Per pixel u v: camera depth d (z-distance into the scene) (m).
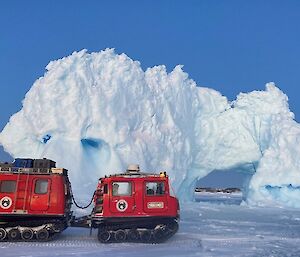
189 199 37.41
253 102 38.41
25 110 30.53
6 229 12.30
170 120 32.72
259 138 37.38
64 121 28.72
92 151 29.70
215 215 25.77
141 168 29.28
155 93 32.78
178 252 11.68
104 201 12.85
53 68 30.05
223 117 37.12
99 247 12.02
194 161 36.38
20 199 12.42
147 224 12.90
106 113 29.42
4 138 31.02
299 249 13.11
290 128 36.62
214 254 11.66
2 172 12.55
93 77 30.33
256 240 14.70
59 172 12.75
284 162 35.53
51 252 11.06
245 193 40.22
